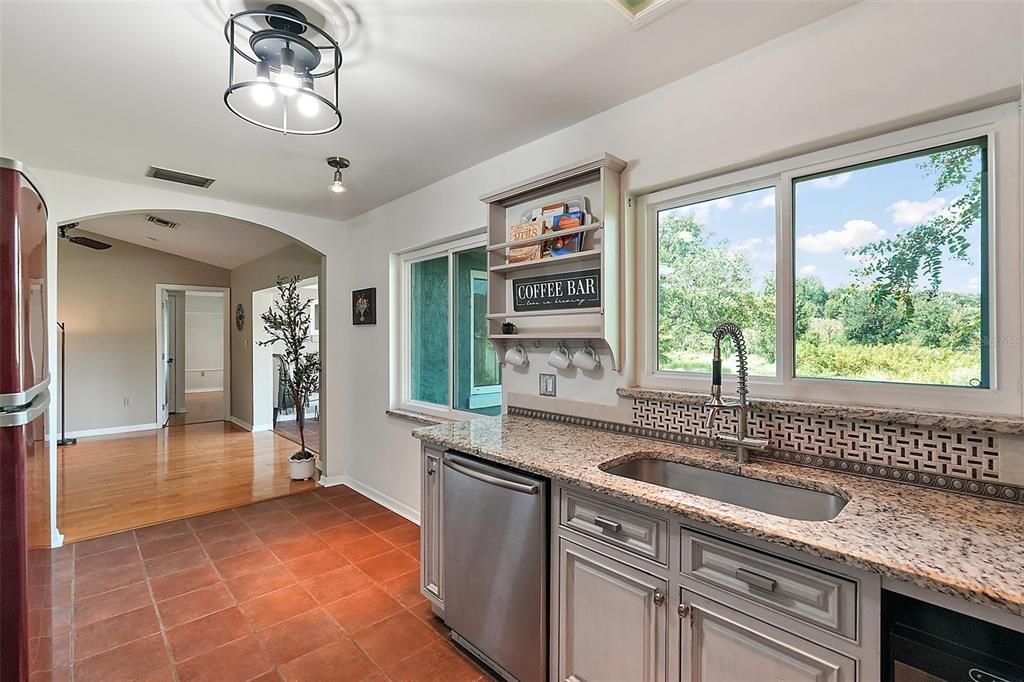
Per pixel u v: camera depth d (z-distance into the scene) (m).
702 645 1.24
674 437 1.93
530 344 2.49
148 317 6.66
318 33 1.55
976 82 1.26
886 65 1.40
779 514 1.51
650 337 2.09
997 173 1.28
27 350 1.21
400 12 1.46
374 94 1.98
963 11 1.28
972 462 1.28
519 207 2.51
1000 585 0.82
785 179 1.67
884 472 1.42
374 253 3.82
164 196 3.30
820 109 1.53
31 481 1.25
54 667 1.85
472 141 2.47
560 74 1.83
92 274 6.23
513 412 2.59
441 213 3.09
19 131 2.34
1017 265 1.26
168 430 6.54
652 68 1.80
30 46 1.63
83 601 2.32
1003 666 0.89
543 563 1.64
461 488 1.95
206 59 1.72
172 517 3.42
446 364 3.32
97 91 1.95
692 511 1.21
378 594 2.40
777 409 1.62
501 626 1.78
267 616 2.20
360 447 4.02
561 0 1.42
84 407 6.19
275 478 4.38
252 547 2.93
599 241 2.11
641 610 1.37
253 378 6.45
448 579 2.03
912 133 1.41
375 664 1.89
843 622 1.00
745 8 1.46
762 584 1.12
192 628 2.11
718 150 1.77
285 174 2.97
